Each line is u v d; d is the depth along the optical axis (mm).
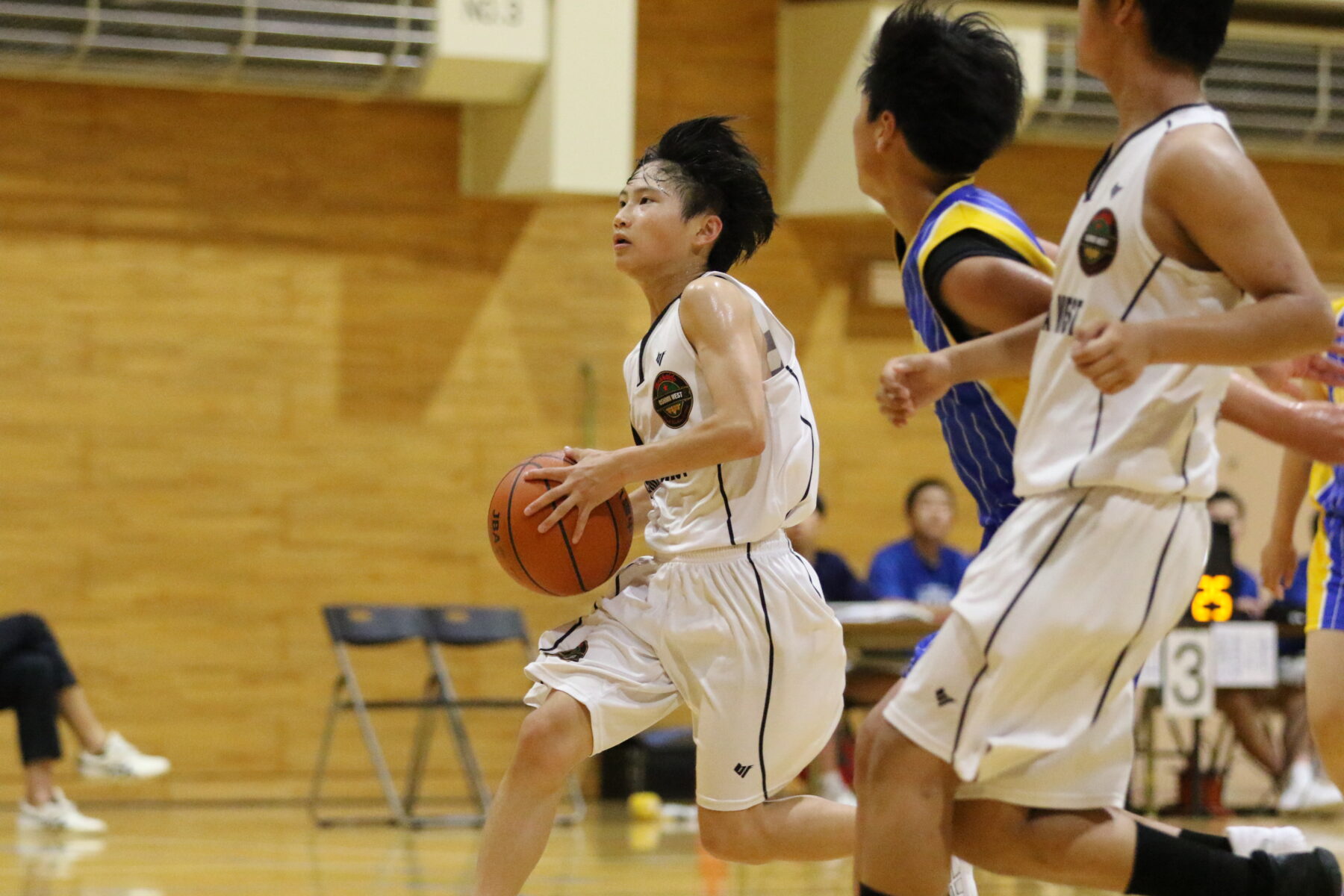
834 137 19906
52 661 15477
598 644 7352
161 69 17375
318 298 18969
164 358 18406
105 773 15586
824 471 20641
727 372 7059
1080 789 5578
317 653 18734
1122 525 5266
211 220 18625
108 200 18281
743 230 7832
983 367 5719
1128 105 5375
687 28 20266
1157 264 5168
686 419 7328
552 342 19734
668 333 7422
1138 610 5309
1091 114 20156
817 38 20094
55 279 18078
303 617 18734
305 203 18938
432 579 19188
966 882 7113
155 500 18312
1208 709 15781
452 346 19391
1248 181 4984
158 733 18141
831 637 7480
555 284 19750
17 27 16656
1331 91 20797
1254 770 20547
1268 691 18031
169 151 18484
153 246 18422
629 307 20000
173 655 18266
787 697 7312
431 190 19359
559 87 18094
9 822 15781
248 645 18516
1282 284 4910
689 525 7355
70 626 17969
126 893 10797
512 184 18672
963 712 5391
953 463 6605
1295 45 20703
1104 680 5465
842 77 19828
